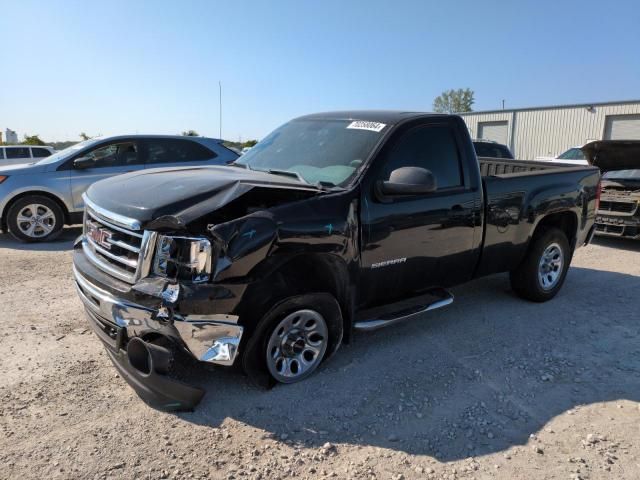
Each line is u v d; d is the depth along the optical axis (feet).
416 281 14.10
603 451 9.90
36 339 13.87
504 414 11.10
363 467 9.24
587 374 13.04
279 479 8.85
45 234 27.55
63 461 9.00
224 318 10.11
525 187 16.60
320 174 13.03
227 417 10.54
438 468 9.29
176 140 30.73
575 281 21.48
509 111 113.60
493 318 16.65
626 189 28.68
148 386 10.47
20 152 70.64
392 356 13.61
